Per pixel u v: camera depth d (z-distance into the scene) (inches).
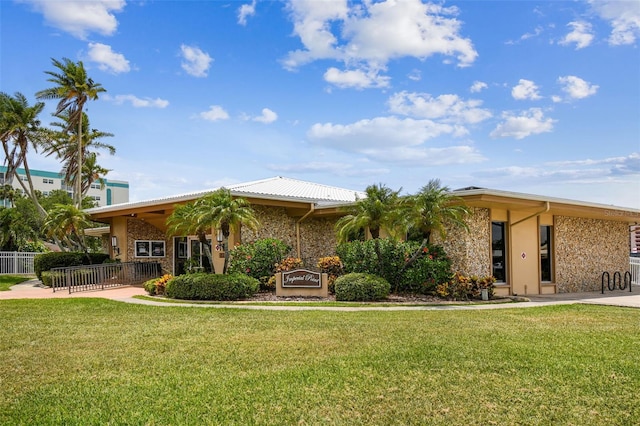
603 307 503.2
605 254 805.2
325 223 756.6
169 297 585.0
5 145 1337.4
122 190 3262.8
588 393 213.6
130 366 264.7
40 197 1838.1
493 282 573.0
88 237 1590.8
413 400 205.9
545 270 708.0
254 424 182.9
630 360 267.4
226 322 400.8
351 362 265.4
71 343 324.5
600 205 674.8
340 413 192.7
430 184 543.8
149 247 898.1
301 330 361.1
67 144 1546.5
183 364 267.6
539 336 335.3
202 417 190.1
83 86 1327.5
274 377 239.8
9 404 206.7
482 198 531.2
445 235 537.3
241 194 619.5
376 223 547.5
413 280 569.6
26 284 942.4
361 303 518.6
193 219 576.1
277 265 627.2
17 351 302.0
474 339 324.5
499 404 200.8
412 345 306.0
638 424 180.2
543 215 704.4
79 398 213.3
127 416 191.8
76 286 725.3
